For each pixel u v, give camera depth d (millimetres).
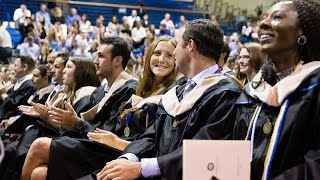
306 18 1755
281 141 1691
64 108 3709
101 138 2496
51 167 2465
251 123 1829
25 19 12484
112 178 1959
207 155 1510
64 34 12953
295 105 1701
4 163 2996
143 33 13664
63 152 2473
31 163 2543
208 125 2004
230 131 2008
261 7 15883
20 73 6234
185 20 16016
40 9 13992
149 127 2385
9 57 11016
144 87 2898
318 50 1785
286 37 1765
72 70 3791
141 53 13164
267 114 1794
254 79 1921
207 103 2066
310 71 1728
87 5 15594
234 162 1526
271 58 1837
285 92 1721
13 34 12992
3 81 7691
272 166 1695
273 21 1780
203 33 2188
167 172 1905
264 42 1810
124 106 2902
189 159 1499
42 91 4922
